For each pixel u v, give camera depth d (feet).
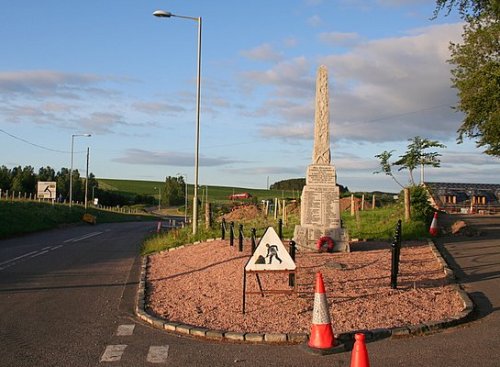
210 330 27.04
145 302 34.60
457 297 32.30
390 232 61.46
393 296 32.37
